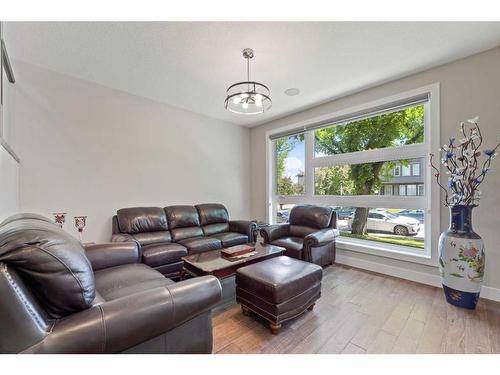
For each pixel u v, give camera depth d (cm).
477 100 228
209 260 223
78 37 202
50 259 92
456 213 211
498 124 218
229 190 455
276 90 312
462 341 159
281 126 429
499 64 217
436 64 249
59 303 92
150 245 274
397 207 292
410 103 272
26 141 245
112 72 264
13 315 79
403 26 190
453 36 203
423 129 275
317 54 229
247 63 245
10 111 234
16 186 219
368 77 277
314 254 277
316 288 199
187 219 342
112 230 291
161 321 105
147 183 341
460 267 203
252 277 183
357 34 200
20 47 216
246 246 258
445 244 213
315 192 388
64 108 269
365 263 309
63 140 269
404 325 179
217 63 246
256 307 180
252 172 491
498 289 216
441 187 249
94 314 93
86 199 285
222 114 411
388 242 304
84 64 247
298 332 171
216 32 197
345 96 332
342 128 352
